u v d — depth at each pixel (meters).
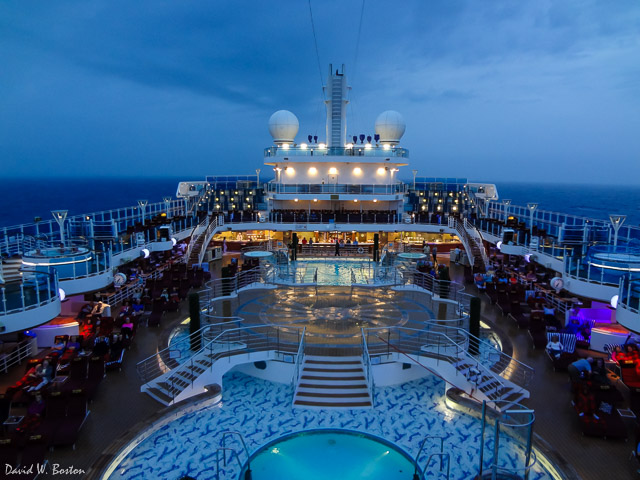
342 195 41.22
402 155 42.16
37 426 12.73
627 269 19.36
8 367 16.86
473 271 31.25
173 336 20.62
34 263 20.17
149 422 13.89
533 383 16.23
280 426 14.41
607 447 12.62
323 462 12.77
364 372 16.94
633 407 13.57
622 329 19.30
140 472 12.09
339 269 33.41
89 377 15.37
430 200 53.03
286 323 21.09
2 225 101.56
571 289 20.95
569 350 18.28
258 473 12.24
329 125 44.75
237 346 17.84
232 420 14.77
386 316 22.23
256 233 44.91
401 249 38.75
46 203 157.75
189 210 52.47
